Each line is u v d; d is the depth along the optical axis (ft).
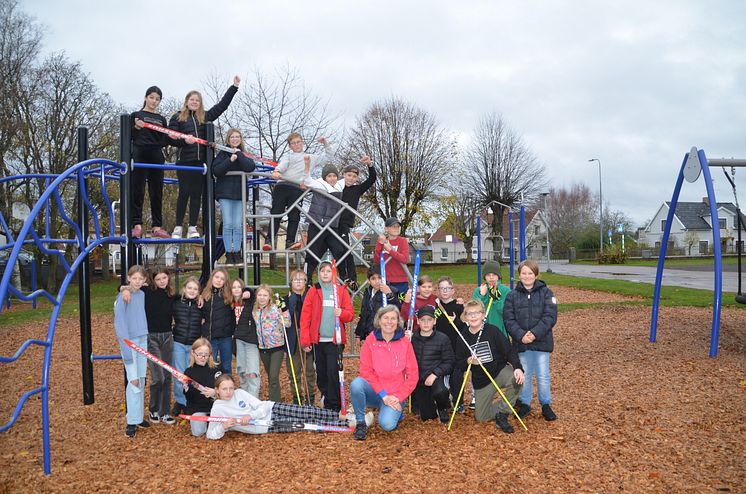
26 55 75.97
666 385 21.97
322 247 24.68
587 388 22.07
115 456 15.94
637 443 15.80
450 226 133.28
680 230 214.07
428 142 110.73
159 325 18.93
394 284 23.20
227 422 17.03
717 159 28.89
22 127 74.43
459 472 14.10
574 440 16.20
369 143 108.47
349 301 20.07
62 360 31.12
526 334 17.90
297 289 20.47
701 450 15.19
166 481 14.07
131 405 17.69
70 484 14.01
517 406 19.16
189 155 22.82
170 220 86.02
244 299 20.24
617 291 58.54
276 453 15.85
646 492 12.85
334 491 13.19
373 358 17.49
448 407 18.34
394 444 16.38
